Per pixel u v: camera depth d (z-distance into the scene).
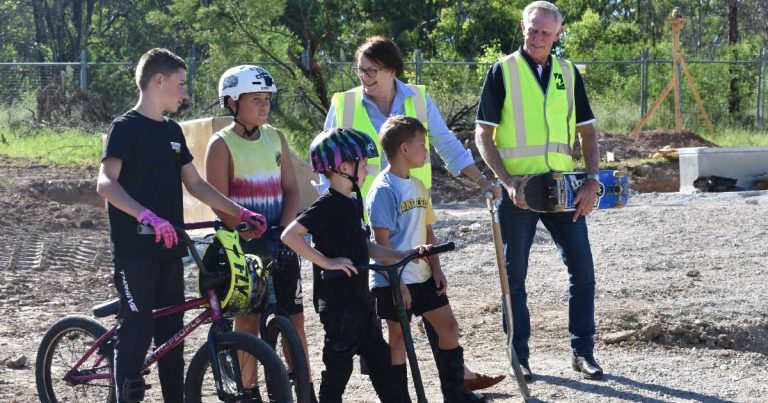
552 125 6.68
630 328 8.04
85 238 12.64
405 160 5.66
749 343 7.76
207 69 24.17
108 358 5.63
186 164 5.57
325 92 22.83
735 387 6.54
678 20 27.52
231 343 5.03
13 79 26.69
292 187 6.14
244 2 22.30
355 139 5.21
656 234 12.66
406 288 5.53
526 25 6.66
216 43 23.06
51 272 11.03
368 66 6.16
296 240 5.10
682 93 32.47
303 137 22.61
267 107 5.90
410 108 6.30
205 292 5.23
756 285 9.78
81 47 45.97
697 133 29.27
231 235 5.23
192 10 22.98
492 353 7.59
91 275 10.88
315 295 5.34
